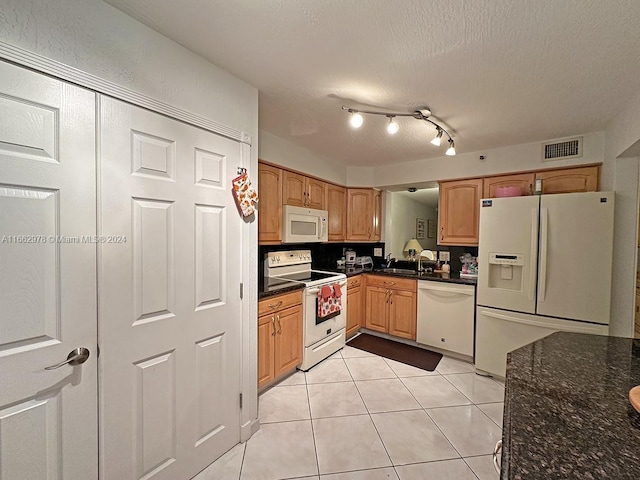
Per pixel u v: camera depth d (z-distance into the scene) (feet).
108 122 3.70
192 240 4.73
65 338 3.39
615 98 6.07
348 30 4.14
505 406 2.55
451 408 6.86
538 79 5.37
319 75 5.36
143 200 4.09
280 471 4.96
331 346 9.86
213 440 5.13
